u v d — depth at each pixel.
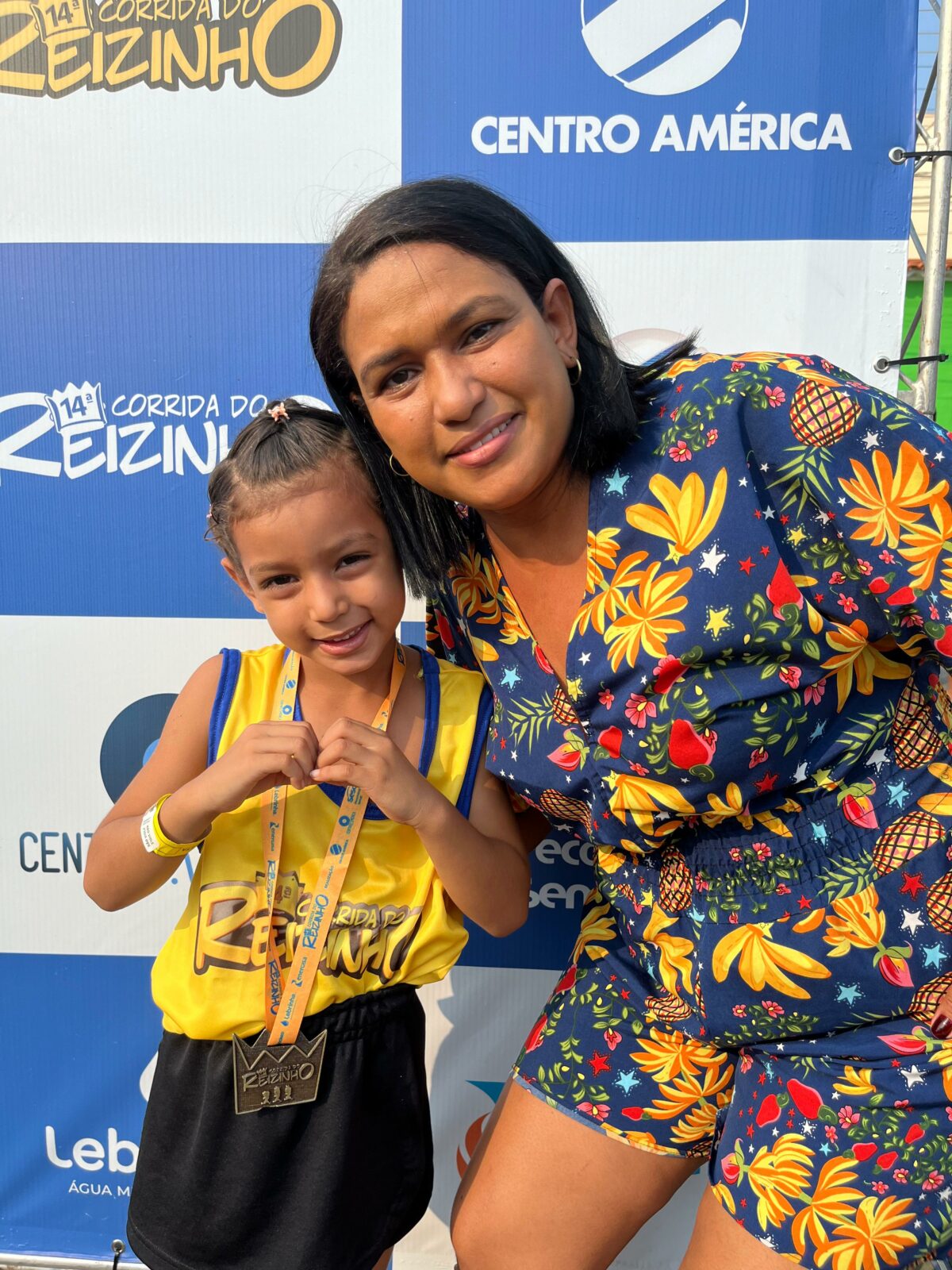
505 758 1.01
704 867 0.95
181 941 1.01
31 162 1.35
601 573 0.89
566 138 1.30
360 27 1.29
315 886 0.99
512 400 0.81
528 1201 1.10
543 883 1.46
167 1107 1.00
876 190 1.29
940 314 1.31
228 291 1.36
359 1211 1.00
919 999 0.90
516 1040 1.50
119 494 1.41
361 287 0.80
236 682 1.04
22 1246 1.56
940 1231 0.88
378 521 0.94
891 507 0.79
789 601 0.83
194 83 1.32
